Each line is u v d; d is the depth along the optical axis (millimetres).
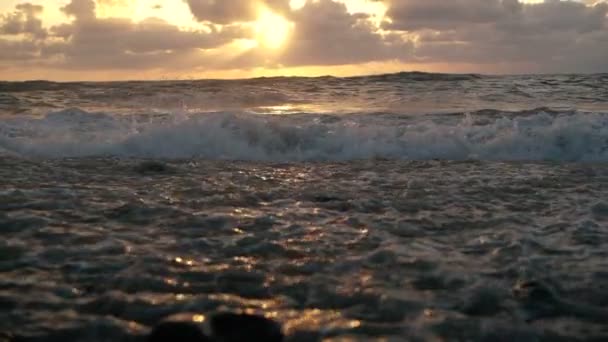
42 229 3451
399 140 7500
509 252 3078
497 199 4512
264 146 7430
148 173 5703
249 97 13688
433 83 17766
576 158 7035
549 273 2736
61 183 5039
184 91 15312
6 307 2295
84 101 13383
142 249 3104
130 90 15578
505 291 2512
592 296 2451
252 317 2215
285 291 2523
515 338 2076
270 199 4480
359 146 7402
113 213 3910
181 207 4121
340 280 2666
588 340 2061
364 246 3215
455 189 4918
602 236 3387
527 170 6016
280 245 3211
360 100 13867
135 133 7617
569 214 3973
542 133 7383
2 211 3859
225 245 3205
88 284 2564
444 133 7691
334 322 2201
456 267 2840
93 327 2129
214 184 5105
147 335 2068
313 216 3924
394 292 2512
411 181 5320
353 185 5117
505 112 10188
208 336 2035
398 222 3766
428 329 2143
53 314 2238
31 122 9016
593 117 8258
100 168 5969
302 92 15578
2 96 14352
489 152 7266
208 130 7574
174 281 2621
